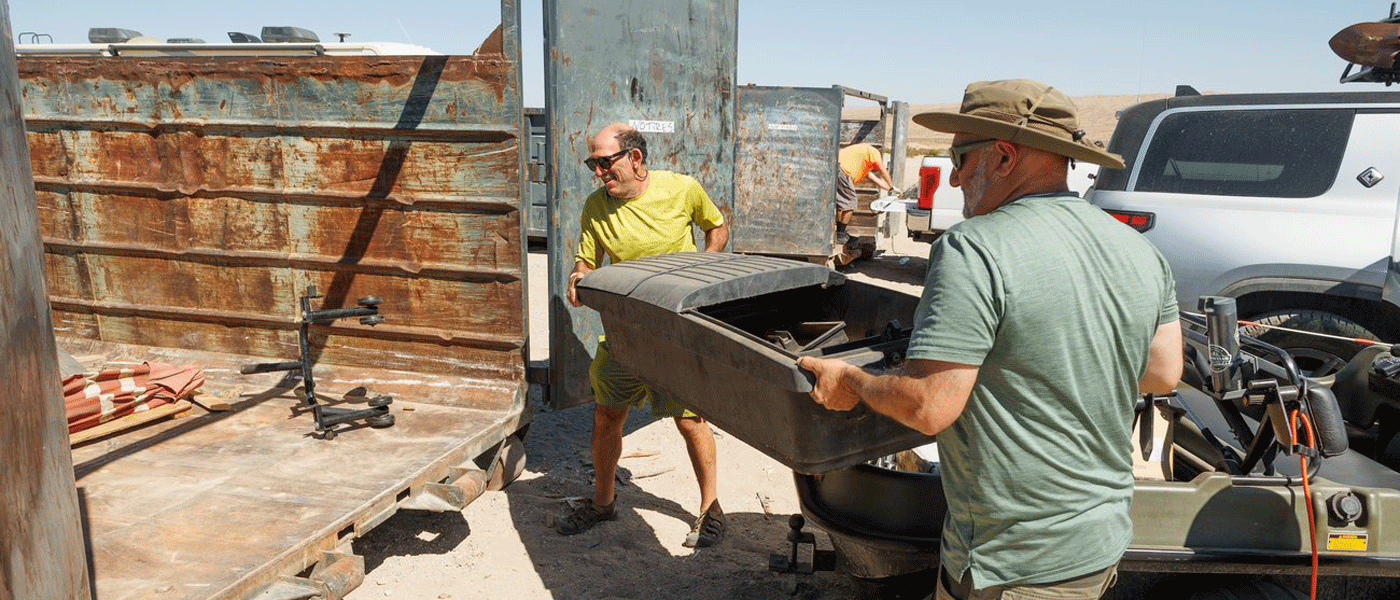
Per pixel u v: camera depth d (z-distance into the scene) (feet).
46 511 6.86
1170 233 18.66
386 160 15.71
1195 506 8.59
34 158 18.20
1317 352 17.61
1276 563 8.41
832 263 38.78
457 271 15.64
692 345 9.33
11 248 6.42
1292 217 17.56
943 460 6.81
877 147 45.14
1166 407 10.15
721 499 15.29
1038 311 5.90
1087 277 6.06
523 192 15.01
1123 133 19.88
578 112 15.30
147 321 18.37
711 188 19.31
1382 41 20.26
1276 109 18.06
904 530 9.36
